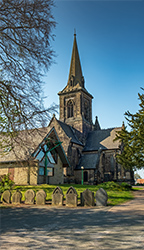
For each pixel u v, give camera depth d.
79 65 76.38
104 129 68.81
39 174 31.77
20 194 16.62
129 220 9.66
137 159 30.52
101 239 7.13
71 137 57.94
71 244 6.79
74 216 11.30
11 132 15.76
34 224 9.77
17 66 15.66
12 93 14.63
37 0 14.64
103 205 14.53
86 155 62.19
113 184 30.56
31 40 15.03
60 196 15.50
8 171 32.12
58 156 37.91
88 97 74.06
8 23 14.84
